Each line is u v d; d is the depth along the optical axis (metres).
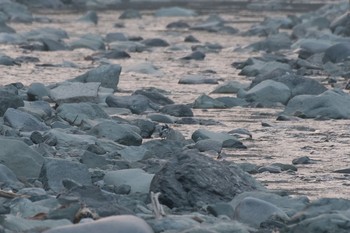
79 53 53.41
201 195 17.94
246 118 31.12
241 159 23.73
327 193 19.91
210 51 56.50
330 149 25.44
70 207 15.88
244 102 34.03
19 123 25.59
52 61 48.31
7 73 41.84
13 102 27.94
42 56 51.00
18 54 51.59
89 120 26.73
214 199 17.95
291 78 35.41
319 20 68.62
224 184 18.31
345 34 64.12
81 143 23.50
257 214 16.53
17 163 19.89
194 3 106.94
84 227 13.73
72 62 47.03
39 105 28.95
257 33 69.81
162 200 17.91
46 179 19.06
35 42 57.00
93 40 57.19
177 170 18.25
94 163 21.27
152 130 26.84
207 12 94.38
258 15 91.38
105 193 17.38
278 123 30.00
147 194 18.30
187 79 40.50
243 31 72.81
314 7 103.81
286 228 15.27
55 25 74.81
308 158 23.55
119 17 85.31
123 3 104.19
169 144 23.70
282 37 62.47
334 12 83.00
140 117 29.84
